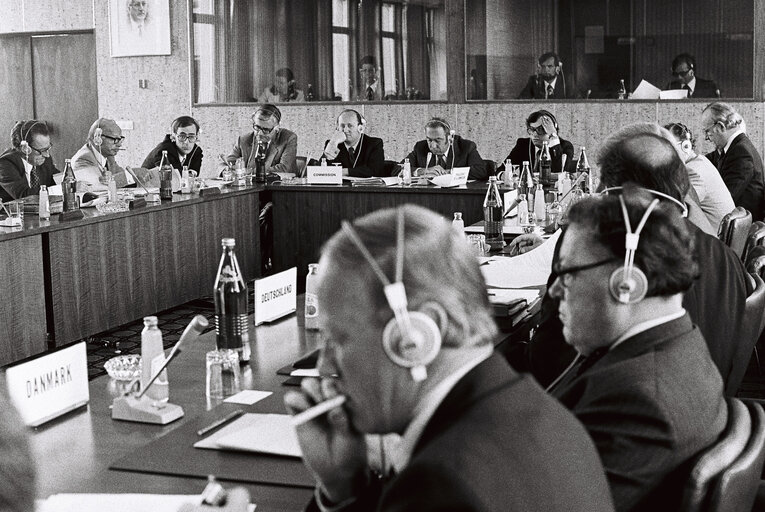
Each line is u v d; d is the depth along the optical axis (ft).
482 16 30.94
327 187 23.54
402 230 3.32
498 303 9.39
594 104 30.12
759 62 28.22
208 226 21.95
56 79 37.11
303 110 33.42
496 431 3.24
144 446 6.14
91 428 6.57
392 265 3.25
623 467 4.58
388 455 4.34
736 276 8.27
